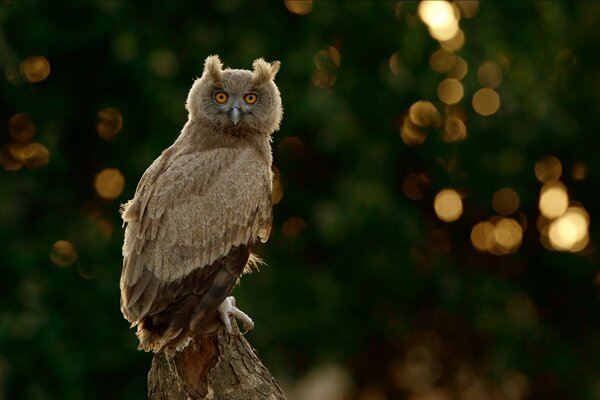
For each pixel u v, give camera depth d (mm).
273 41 15609
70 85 15859
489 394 18516
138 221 8820
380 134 16172
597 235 18406
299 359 16734
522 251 18328
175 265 8688
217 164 9094
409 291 16719
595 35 17844
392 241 16203
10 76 14875
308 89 15242
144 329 8742
